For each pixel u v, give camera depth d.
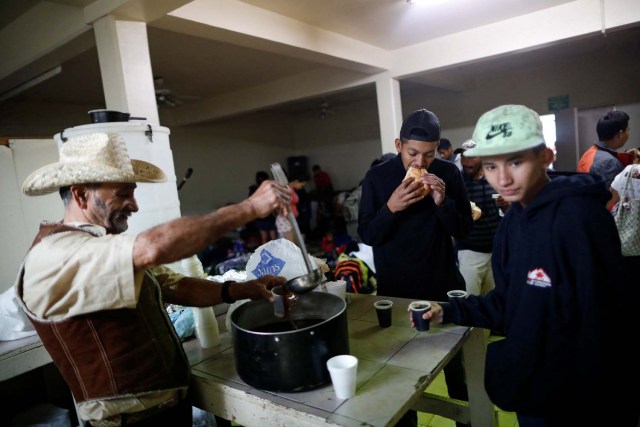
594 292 0.83
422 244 1.71
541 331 0.91
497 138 0.86
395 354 1.17
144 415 1.05
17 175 2.09
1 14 2.76
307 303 1.30
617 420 0.88
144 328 1.05
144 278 1.11
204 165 8.07
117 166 1.00
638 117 5.91
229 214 0.93
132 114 2.29
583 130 6.41
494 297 1.13
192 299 1.27
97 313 0.96
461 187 1.80
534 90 6.73
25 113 5.71
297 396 1.00
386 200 1.81
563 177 0.93
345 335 1.09
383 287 1.80
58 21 2.51
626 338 0.84
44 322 0.95
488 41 3.97
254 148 9.06
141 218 1.81
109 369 0.99
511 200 0.93
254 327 1.25
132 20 2.30
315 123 9.73
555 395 0.92
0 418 1.97
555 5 3.56
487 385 1.06
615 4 3.35
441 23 3.76
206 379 1.14
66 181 0.95
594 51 6.01
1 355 1.48
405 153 1.67
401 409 0.91
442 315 1.17
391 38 4.09
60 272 0.87
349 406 0.94
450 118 7.68
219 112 6.60
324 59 3.90
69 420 1.88
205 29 2.77
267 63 4.76
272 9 3.09
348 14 3.32
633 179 1.97
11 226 2.09
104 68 2.31
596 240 0.84
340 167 9.55
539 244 0.91
